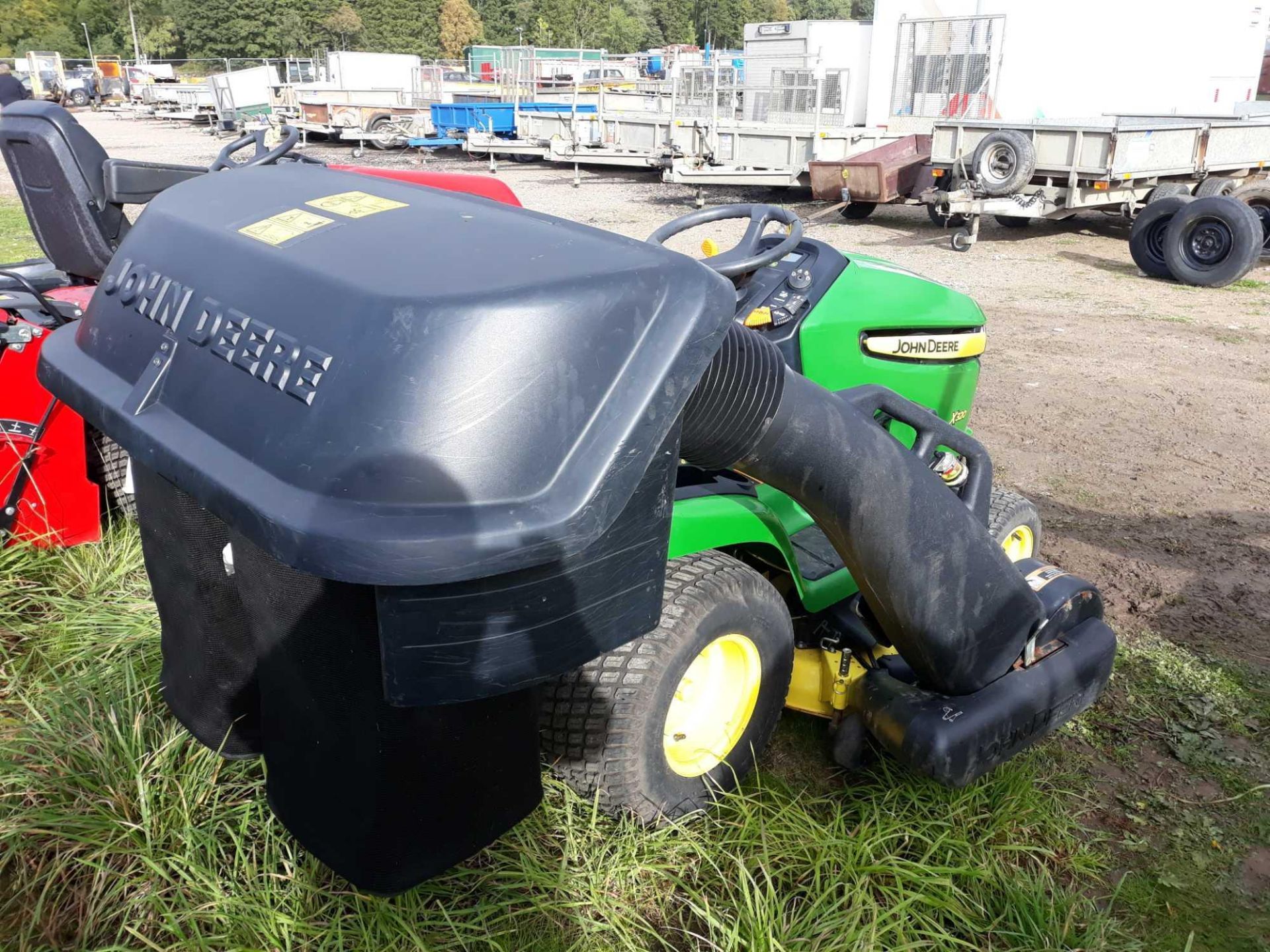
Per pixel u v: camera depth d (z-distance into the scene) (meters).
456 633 1.44
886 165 11.76
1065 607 2.51
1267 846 2.44
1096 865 2.33
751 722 2.41
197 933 1.86
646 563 1.63
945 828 2.31
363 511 1.32
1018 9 16.17
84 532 3.30
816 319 2.87
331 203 1.79
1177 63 17.36
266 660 1.70
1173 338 7.73
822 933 1.99
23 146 3.54
